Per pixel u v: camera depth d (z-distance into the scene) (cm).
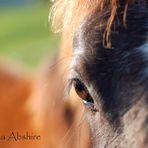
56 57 742
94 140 405
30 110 848
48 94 762
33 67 1928
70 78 392
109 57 363
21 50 2305
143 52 343
